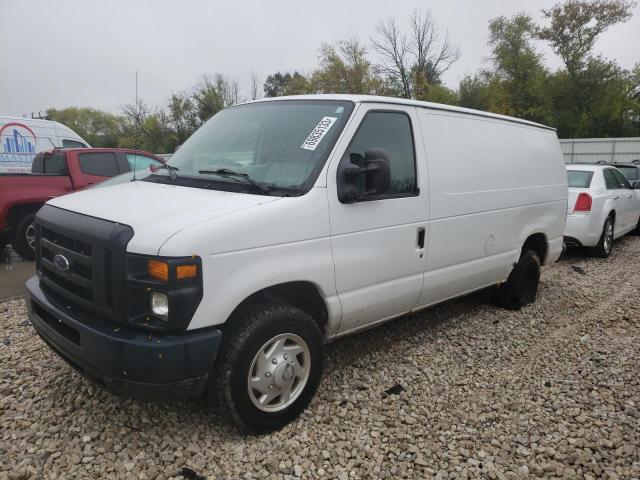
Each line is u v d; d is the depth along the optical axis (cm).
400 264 397
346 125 358
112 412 344
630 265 861
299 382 339
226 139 398
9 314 548
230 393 300
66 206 339
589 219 868
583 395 391
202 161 387
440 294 455
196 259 274
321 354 347
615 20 3956
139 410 347
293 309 328
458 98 4303
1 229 809
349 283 359
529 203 553
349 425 342
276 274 309
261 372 315
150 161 1000
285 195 326
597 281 746
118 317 281
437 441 329
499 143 511
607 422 353
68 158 885
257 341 307
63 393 368
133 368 270
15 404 354
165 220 286
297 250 322
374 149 346
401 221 393
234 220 292
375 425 343
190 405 356
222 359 299
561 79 4103
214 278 282
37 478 281
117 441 315
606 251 919
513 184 527
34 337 475
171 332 275
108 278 283
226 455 306
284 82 6825
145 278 272
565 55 4138
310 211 328
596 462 310
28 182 828
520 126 554
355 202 356
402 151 400
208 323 282
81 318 296
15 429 325
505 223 516
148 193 343
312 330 337
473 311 585
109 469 291
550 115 4162
